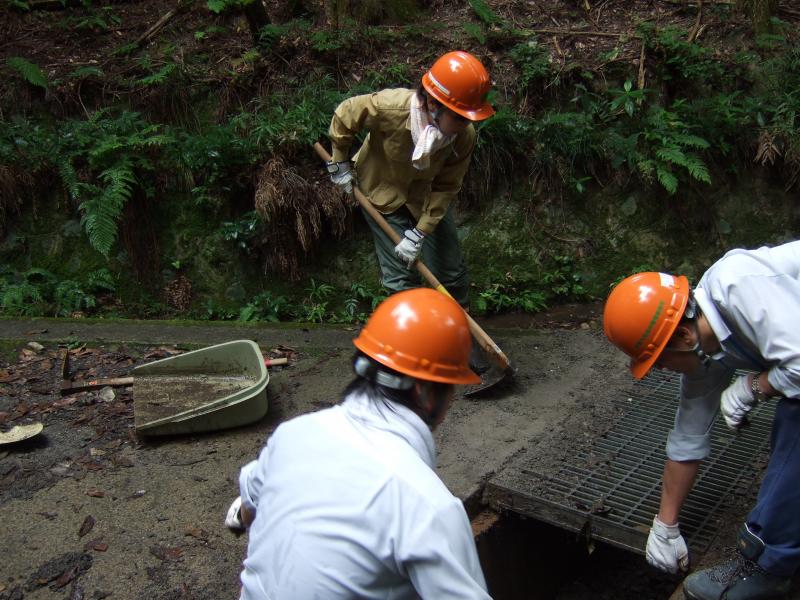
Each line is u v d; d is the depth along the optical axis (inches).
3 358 169.3
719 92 217.6
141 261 203.9
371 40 227.3
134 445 136.3
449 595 52.6
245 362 155.2
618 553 148.2
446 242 153.3
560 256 207.0
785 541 83.7
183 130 211.8
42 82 209.2
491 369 155.4
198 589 101.6
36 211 203.6
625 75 215.9
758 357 81.5
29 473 127.3
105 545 109.5
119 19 243.9
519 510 120.8
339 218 198.2
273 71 221.8
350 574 53.7
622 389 153.4
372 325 62.2
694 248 208.1
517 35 227.3
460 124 127.6
